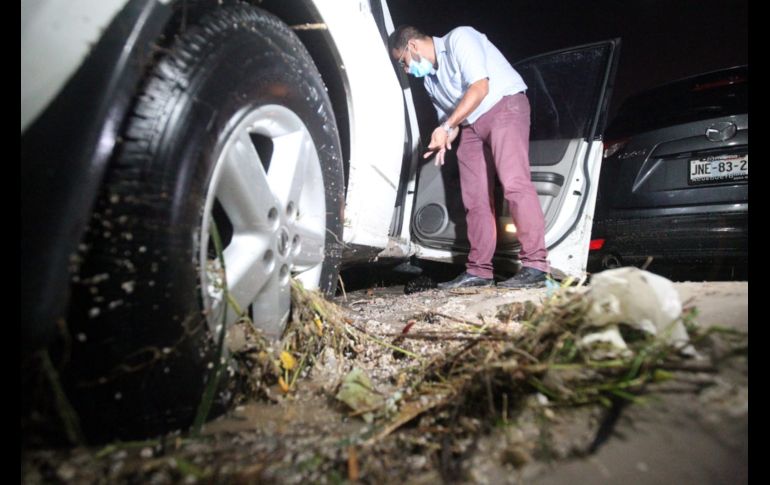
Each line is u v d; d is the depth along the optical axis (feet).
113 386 3.18
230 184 4.19
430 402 3.96
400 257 10.75
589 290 4.23
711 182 10.22
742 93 10.28
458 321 6.72
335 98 7.16
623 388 3.61
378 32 8.85
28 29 3.09
